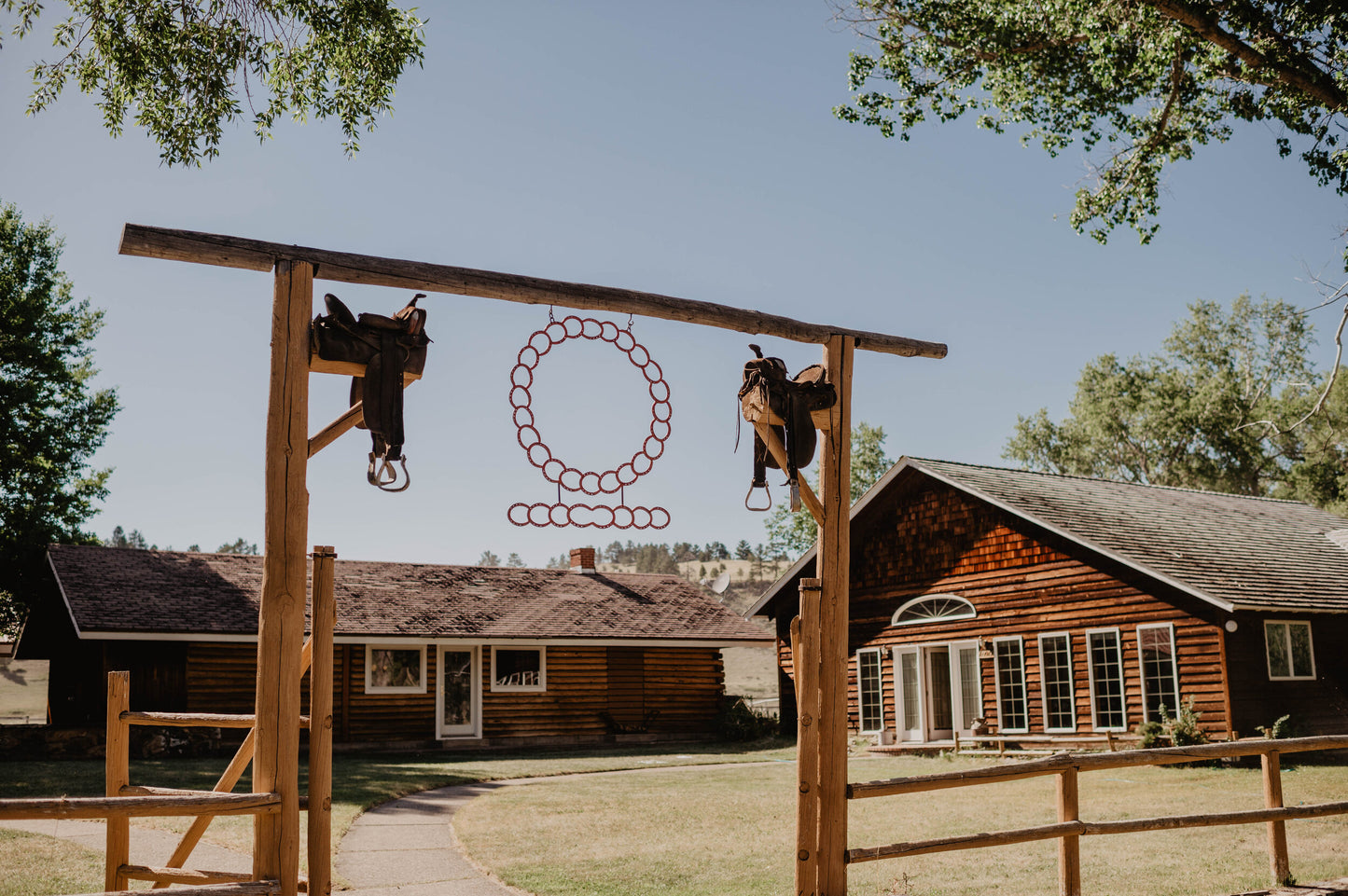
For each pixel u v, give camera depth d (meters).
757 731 27.02
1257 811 7.61
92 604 21.11
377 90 12.24
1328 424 46.69
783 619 26.58
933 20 16.20
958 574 22.53
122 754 6.88
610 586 30.11
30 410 33.06
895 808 12.94
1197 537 21.88
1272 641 18.83
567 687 26.20
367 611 24.48
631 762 20.19
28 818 4.79
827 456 6.91
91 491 34.03
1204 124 16.16
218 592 23.33
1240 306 51.88
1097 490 24.64
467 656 25.30
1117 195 16.47
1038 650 20.81
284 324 5.54
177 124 11.70
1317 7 13.83
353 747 23.08
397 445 5.81
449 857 9.36
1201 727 18.08
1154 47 14.70
